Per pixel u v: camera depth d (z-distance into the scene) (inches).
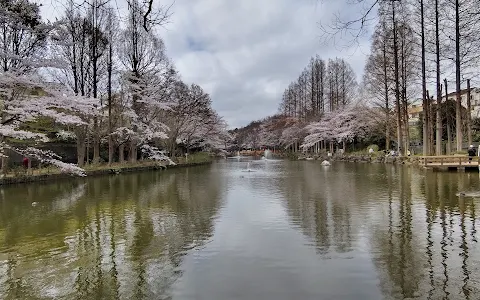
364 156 1596.9
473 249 284.4
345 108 2063.2
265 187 705.6
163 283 233.6
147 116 1272.1
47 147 1113.4
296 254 284.4
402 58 1238.9
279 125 3257.9
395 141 1679.4
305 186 708.7
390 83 1517.0
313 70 2420.0
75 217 425.7
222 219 409.4
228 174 1058.7
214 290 222.2
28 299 215.0
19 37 629.6
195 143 2048.5
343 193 591.2
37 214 442.9
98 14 1008.9
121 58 1205.1
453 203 463.5
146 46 1224.8
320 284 227.9
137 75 1203.2
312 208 464.1
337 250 292.0
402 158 1229.7
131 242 323.0
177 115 1483.8
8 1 559.5
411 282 226.5
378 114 1648.6
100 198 567.2
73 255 289.4
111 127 1122.7
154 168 1224.2
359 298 207.8
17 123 690.2
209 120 1994.3
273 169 1289.4
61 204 511.8
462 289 215.2
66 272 254.2
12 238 338.6
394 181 735.7
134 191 653.3
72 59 1042.7
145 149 1291.8
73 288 228.5
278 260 271.9
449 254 274.5
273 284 229.6
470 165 855.7
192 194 612.4
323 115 2287.2
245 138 4527.6
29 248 308.5
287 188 681.6
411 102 1578.5
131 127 1173.1
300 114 2657.5
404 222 374.3
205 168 1403.8
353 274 241.9
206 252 293.0
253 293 217.5
